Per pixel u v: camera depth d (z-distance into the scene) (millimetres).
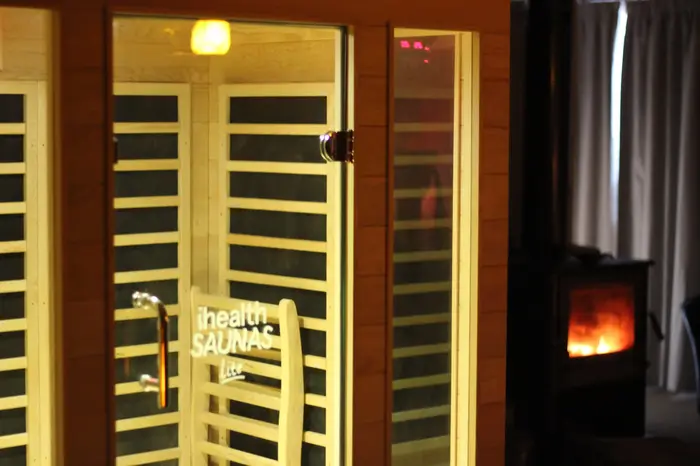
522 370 4328
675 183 5223
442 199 3096
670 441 4539
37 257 2715
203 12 2508
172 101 2650
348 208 2801
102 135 2424
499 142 3062
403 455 3078
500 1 3025
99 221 2432
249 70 2760
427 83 3010
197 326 2764
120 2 2408
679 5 5082
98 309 2441
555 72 4230
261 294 2859
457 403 3145
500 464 3148
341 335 2848
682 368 5301
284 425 2916
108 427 2477
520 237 4379
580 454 4273
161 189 2666
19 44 2570
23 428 2771
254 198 2818
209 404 2805
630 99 5234
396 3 2811
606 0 5176
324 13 2680
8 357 2750
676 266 5211
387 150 2832
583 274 4254
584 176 5289
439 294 3117
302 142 2844
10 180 2689
